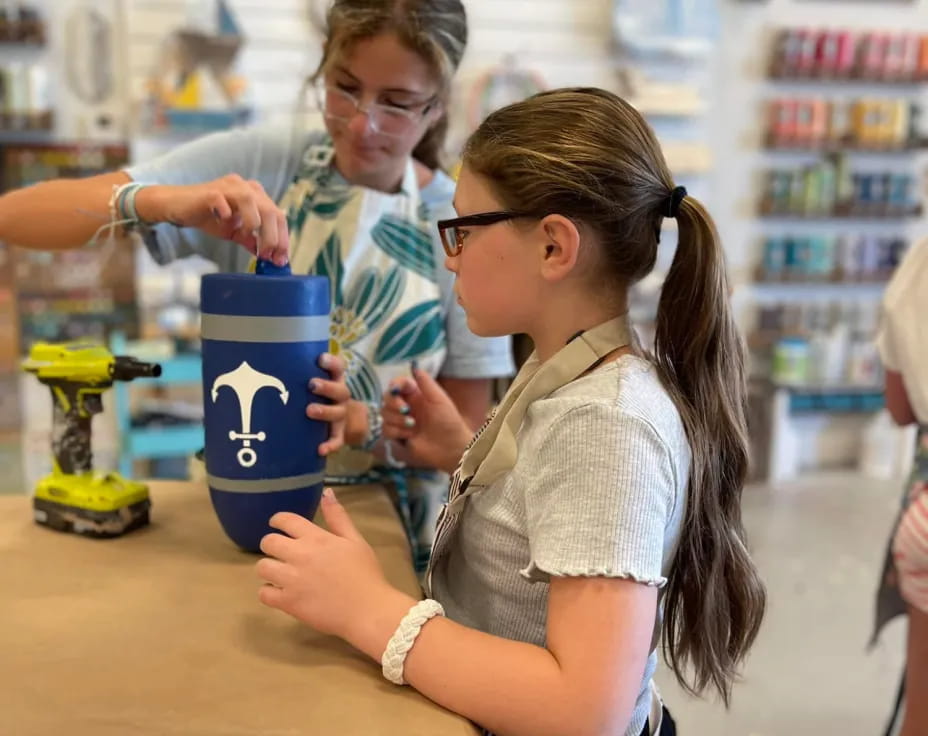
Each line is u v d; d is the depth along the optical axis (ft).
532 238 2.32
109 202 3.23
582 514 2.05
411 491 3.91
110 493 3.06
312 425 2.84
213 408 2.77
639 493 2.06
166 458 10.11
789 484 12.44
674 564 2.47
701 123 12.02
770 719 6.64
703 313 2.46
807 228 12.64
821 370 12.55
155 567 2.81
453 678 2.06
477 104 10.79
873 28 12.32
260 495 2.78
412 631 2.15
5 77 9.41
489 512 2.47
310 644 2.34
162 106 9.99
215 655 2.27
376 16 3.32
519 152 2.29
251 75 10.39
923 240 5.10
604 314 2.45
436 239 3.87
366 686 2.15
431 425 3.55
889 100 12.30
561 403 2.22
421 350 3.83
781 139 11.98
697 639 2.55
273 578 2.33
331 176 3.86
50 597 2.57
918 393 4.96
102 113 10.00
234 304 2.69
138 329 10.18
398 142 3.66
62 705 2.00
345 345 3.73
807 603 8.58
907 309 5.03
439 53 3.45
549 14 11.13
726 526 2.59
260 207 2.90
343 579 2.29
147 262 10.22
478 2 10.92
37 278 9.77
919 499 4.79
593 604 2.00
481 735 2.10
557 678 1.99
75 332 9.96
